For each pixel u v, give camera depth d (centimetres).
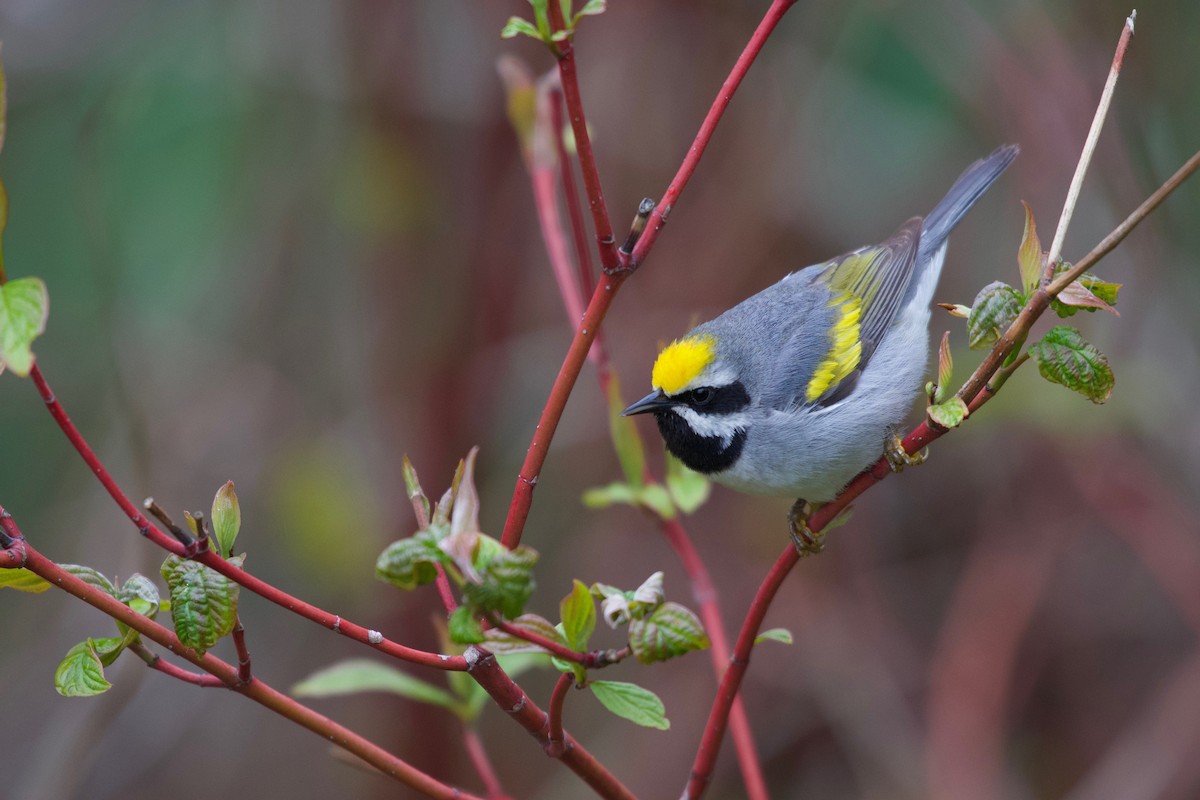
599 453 1265
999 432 1208
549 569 1264
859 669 1226
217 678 449
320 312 1305
